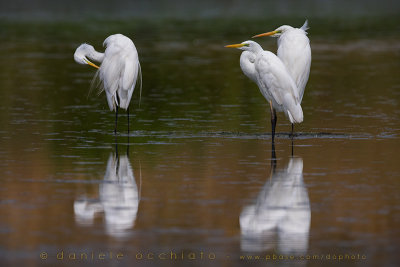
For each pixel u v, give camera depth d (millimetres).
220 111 18031
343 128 15719
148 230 8531
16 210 9258
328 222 8781
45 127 15719
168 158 12578
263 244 8102
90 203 9602
